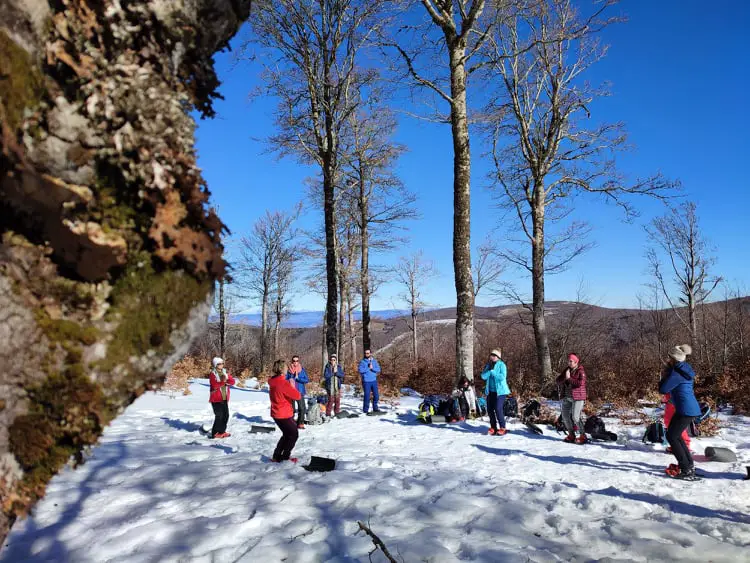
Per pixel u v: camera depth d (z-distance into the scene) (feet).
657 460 23.09
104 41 3.31
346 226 75.20
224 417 29.14
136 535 13.02
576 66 54.29
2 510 3.02
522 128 55.77
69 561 11.76
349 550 12.16
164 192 3.41
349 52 47.73
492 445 27.04
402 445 27.12
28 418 3.05
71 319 3.15
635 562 11.42
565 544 12.49
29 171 2.86
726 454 22.26
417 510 15.17
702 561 11.53
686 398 19.33
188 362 75.51
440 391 62.69
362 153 65.10
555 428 31.76
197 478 18.57
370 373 40.22
